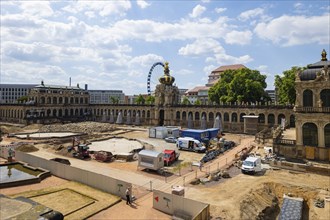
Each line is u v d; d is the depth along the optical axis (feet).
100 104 410.11
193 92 555.69
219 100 324.80
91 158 153.89
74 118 390.21
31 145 178.70
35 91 370.32
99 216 76.07
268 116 251.80
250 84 282.77
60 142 202.80
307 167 118.32
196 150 172.86
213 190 96.53
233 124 274.57
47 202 84.99
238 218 74.49
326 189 93.97
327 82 135.23
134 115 368.89
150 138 236.63
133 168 131.23
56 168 116.16
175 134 229.66
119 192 90.74
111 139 227.81
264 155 149.07
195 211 73.41
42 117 353.51
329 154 132.57
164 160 136.67
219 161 144.36
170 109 325.62
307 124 140.15
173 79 346.13
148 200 88.79
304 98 143.54
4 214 45.24
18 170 123.34
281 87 266.98
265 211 84.17
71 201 85.97
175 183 106.93
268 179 106.73
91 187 100.32
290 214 80.69
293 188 96.22
